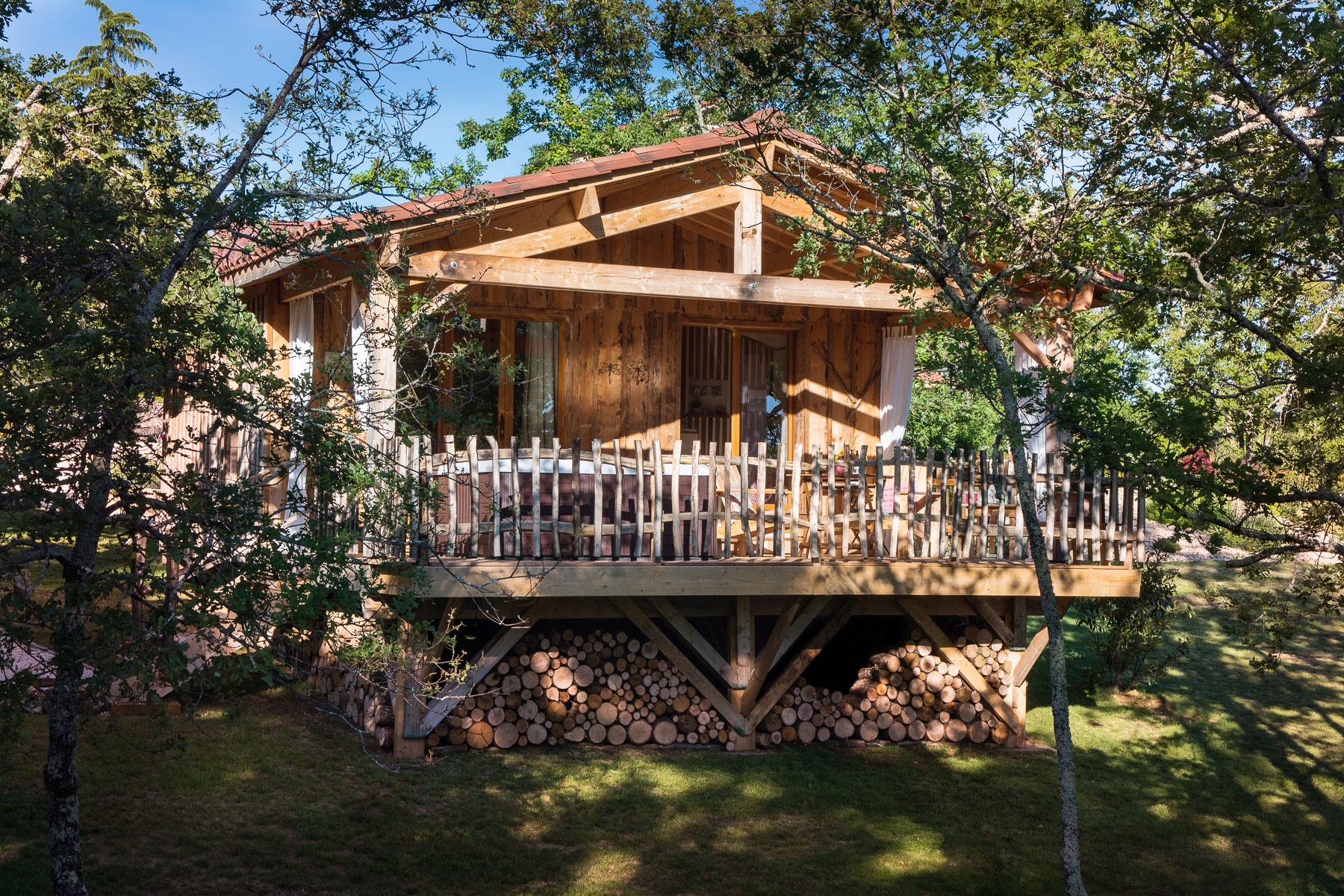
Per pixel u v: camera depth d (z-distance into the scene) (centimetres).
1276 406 702
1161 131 680
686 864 681
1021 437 628
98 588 399
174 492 432
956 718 1017
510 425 1111
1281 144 669
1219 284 714
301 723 893
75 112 607
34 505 387
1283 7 597
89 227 425
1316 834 814
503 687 901
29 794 664
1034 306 790
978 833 774
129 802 685
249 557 413
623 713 934
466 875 643
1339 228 641
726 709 931
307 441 479
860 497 917
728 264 1189
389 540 546
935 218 698
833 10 668
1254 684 1280
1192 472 611
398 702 841
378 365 699
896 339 1229
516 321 1116
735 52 664
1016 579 939
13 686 392
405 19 543
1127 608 1210
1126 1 719
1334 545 594
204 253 508
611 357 1148
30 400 362
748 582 870
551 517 848
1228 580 1808
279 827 680
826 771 898
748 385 1231
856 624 1076
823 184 980
